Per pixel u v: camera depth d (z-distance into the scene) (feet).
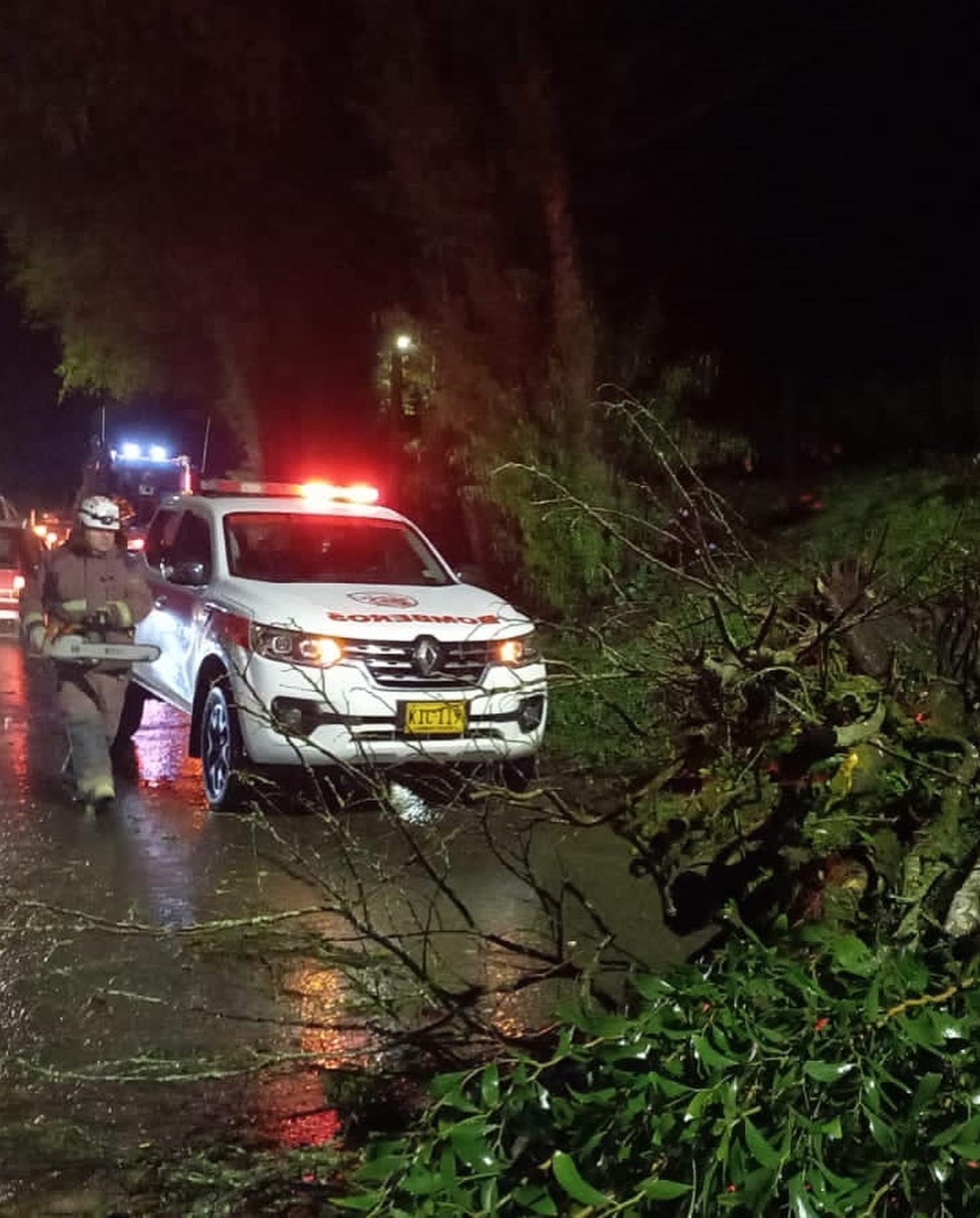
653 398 40.42
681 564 19.02
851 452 50.60
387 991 17.76
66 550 28.89
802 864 13.94
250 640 28.35
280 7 61.72
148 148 72.18
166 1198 13.57
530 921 21.47
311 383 79.10
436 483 54.95
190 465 94.73
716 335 53.16
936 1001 10.31
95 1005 18.08
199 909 22.13
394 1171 10.64
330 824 17.44
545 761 30.19
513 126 46.19
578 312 42.80
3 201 77.82
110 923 17.28
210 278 78.02
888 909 12.71
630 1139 10.02
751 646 14.92
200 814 28.94
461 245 47.83
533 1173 10.51
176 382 94.68
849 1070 9.70
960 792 13.33
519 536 41.19
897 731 14.24
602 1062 10.70
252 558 32.24
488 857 24.93
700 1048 9.84
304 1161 13.37
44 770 33.04
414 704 27.94
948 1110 9.59
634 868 15.84
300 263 74.23
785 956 11.28
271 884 23.50
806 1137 9.48
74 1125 15.01
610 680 21.02
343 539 33.06
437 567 33.09
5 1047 16.87
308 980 18.95
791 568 19.63
